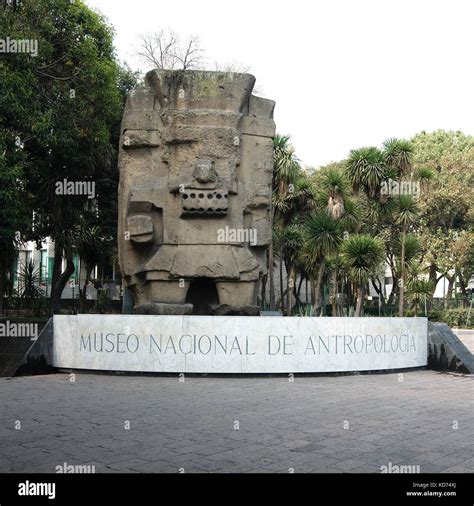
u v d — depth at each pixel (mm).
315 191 31312
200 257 14078
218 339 12727
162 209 14250
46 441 7133
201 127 14258
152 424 8078
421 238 41250
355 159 27625
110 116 25312
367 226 37062
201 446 6938
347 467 6219
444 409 9492
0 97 17688
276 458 6484
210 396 10383
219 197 13977
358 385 11984
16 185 20047
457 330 39312
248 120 14961
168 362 12695
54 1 22234
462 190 40500
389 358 14086
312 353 13086
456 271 44719
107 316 12977
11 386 11406
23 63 18734
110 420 8320
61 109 22672
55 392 10711
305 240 28453
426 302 34344
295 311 34188
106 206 29906
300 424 8164
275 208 30609
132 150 14648
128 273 14609
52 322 13508
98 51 24531
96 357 13008
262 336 12844
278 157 28141
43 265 37219
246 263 14273
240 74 14680
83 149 24750
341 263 28547
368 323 13766
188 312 13945
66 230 26656
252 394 10633
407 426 8156
